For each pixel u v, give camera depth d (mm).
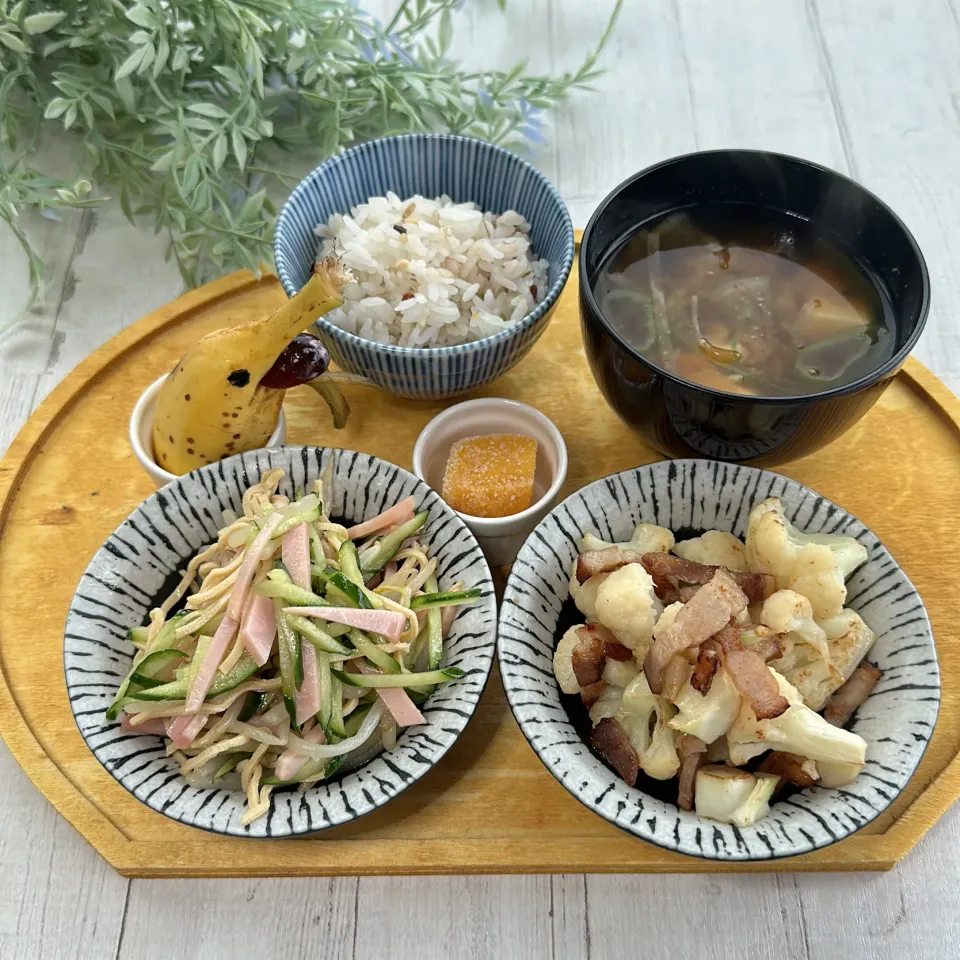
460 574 373
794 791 334
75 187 460
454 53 629
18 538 419
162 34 466
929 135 587
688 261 424
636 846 352
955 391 476
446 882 362
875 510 421
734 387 389
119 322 512
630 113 601
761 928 353
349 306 438
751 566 370
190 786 337
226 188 515
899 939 349
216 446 407
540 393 463
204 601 363
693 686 325
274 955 351
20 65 504
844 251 415
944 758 364
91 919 355
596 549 371
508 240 453
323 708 347
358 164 466
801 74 618
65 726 376
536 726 330
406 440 449
